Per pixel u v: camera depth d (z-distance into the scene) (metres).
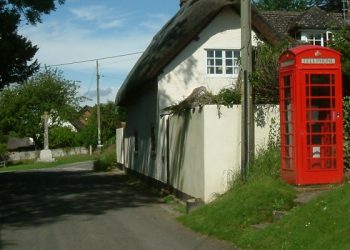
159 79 19.59
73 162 52.84
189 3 21.83
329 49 11.62
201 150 13.86
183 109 15.80
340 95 11.62
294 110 11.57
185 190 15.61
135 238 11.02
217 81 19.86
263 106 13.97
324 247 7.97
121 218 13.75
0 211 15.61
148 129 22.33
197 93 17.06
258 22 19.02
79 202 17.28
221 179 13.60
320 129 11.63
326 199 9.47
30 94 72.62
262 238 9.33
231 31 19.98
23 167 49.09
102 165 36.22
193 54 19.81
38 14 22.89
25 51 23.75
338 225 8.35
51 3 22.70
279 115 13.41
